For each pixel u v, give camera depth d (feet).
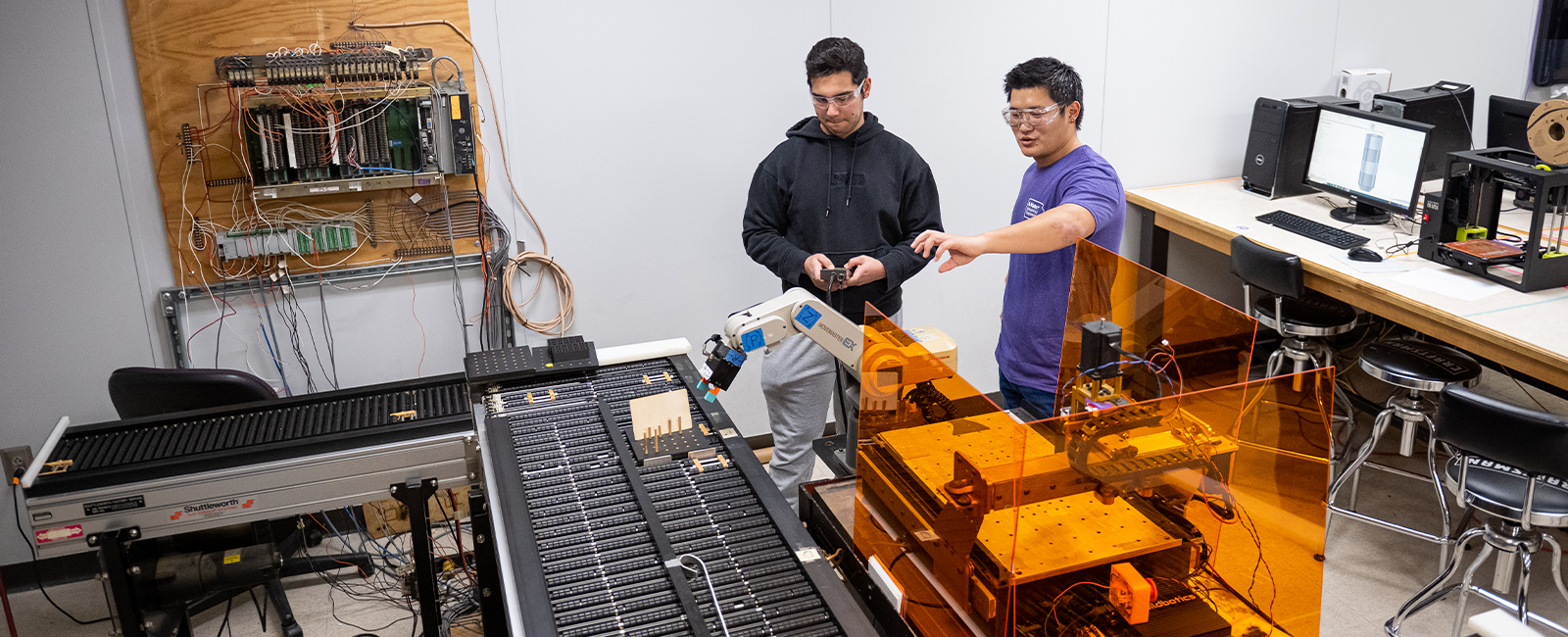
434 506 10.59
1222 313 6.11
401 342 10.54
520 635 4.31
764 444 12.26
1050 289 7.97
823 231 8.96
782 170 9.04
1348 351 14.01
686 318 11.50
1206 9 12.22
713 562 4.84
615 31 10.19
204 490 6.58
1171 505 4.33
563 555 4.90
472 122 9.96
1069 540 4.16
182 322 9.79
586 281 10.98
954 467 4.04
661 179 10.85
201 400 8.17
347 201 9.87
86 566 10.01
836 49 8.24
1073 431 4.05
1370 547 9.70
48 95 8.84
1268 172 12.43
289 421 7.06
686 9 10.34
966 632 4.16
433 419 6.98
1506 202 12.52
